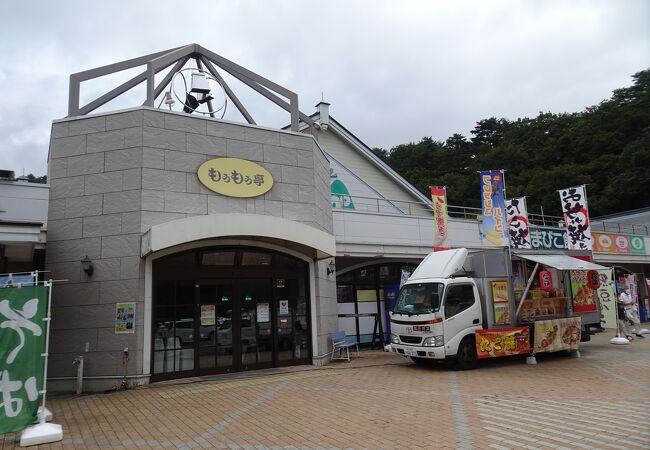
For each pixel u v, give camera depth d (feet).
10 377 21.29
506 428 21.07
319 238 40.32
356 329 59.06
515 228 68.74
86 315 35.83
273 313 41.88
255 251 41.75
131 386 34.30
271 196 42.75
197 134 39.93
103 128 38.27
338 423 22.75
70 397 32.50
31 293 22.33
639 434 19.76
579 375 35.40
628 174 137.39
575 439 19.25
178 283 38.06
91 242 36.81
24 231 31.78
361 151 76.43
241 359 39.86
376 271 62.44
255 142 42.70
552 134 179.42
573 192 68.18
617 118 157.58
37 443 21.03
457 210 151.33
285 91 47.60
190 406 27.68
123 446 20.34
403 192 80.84
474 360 39.63
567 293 47.55
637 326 72.43
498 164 170.81
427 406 25.80
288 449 19.10
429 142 200.13
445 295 39.14
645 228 111.24
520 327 42.24
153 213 36.96
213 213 39.47
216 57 47.16
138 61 43.42
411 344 40.11
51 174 38.24
